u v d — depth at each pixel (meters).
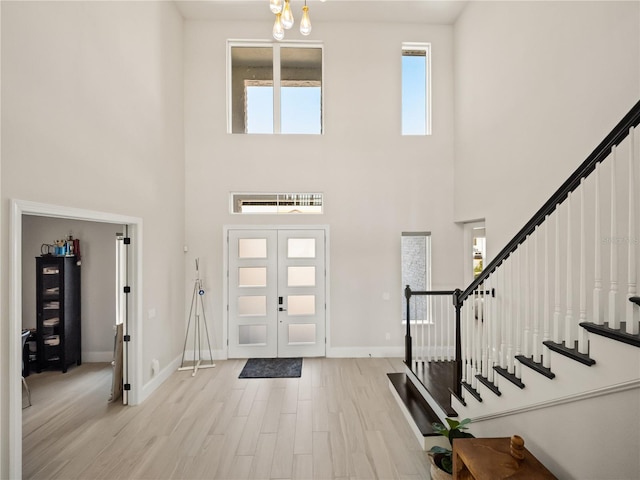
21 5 2.21
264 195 5.29
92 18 2.94
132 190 3.61
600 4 2.51
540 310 3.00
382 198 5.27
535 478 1.68
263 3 4.88
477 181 4.51
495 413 2.25
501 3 3.90
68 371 4.64
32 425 3.22
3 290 2.08
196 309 5.12
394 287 5.25
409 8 4.96
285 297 5.23
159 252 4.25
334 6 4.91
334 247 5.23
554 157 3.03
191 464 2.63
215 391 3.98
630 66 2.28
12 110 2.14
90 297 5.03
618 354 1.39
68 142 2.64
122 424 3.23
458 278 5.25
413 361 4.32
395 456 2.72
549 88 3.08
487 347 2.45
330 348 5.20
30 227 4.92
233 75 5.38
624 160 2.24
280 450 2.81
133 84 3.64
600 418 1.52
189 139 5.17
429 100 5.37
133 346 3.67
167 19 4.55
